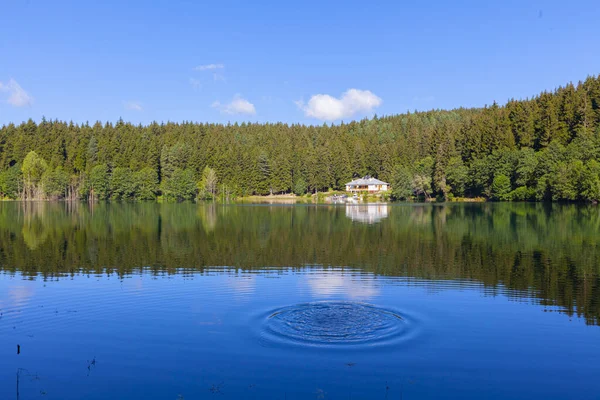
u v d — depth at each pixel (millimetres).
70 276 22547
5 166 124188
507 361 12039
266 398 10219
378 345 13070
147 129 158000
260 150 146125
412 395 10344
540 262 25406
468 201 102688
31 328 14797
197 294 18828
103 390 10656
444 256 27734
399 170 125062
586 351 12680
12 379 11227
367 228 44906
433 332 14070
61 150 129375
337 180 147000
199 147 137125
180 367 11773
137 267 25000
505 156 96750
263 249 31469
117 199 120625
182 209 80375
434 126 165250
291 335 13891
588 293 18641
